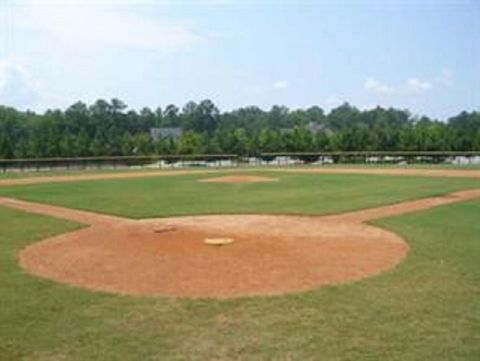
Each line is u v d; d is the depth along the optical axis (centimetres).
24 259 1083
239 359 605
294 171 3769
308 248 1154
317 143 5300
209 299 817
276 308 773
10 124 8062
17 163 4300
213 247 1159
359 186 2544
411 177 3100
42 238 1300
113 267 1010
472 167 4072
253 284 893
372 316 735
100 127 8394
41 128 8069
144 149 5469
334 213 1675
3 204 1986
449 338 655
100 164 4741
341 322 713
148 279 928
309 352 619
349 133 5300
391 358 600
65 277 946
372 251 1127
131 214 1684
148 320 730
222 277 935
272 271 971
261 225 1444
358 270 974
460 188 2425
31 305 796
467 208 1773
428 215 1617
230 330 691
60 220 1579
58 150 5338
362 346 634
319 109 12300
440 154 4769
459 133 5309
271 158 5122
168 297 830
